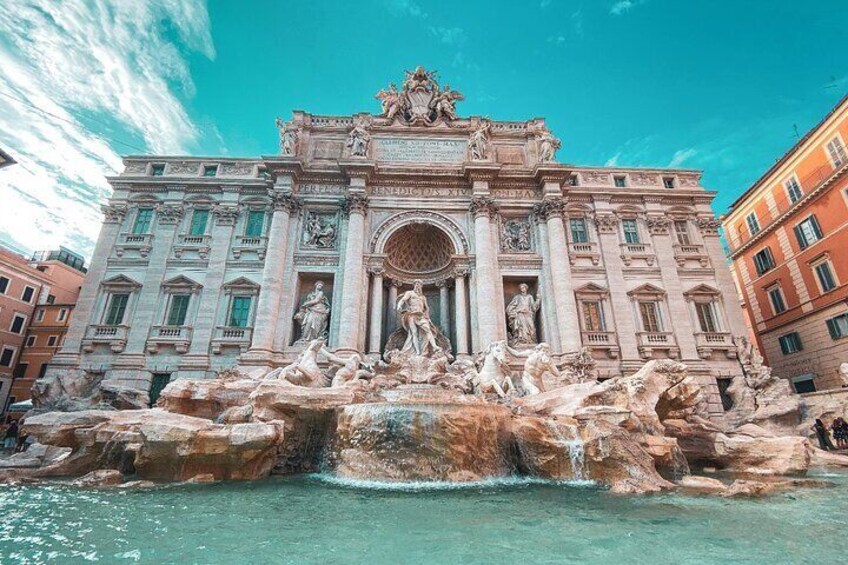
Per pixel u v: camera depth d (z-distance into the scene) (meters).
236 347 27.98
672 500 10.47
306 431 16.28
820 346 31.91
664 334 29.62
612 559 6.41
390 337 28.75
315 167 31.56
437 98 34.91
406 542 7.25
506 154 33.94
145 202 32.06
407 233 32.03
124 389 24.61
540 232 31.12
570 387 17.92
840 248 30.27
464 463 13.45
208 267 30.16
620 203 33.88
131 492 11.44
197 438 13.20
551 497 10.89
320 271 29.62
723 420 26.98
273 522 8.51
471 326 28.69
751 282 38.94
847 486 12.06
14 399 41.41
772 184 36.22
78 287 49.53
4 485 12.46
